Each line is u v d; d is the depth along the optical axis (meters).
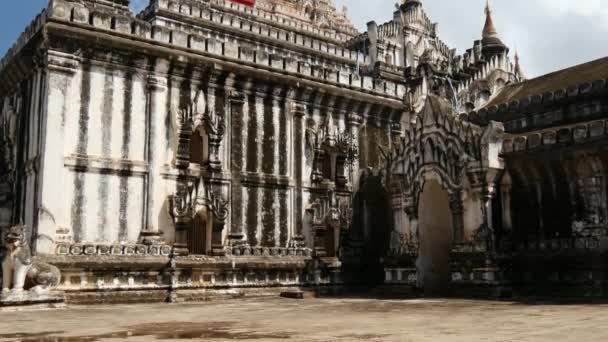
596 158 27.00
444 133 31.47
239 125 35.94
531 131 35.38
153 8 45.94
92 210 30.20
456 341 12.54
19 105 34.41
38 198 29.11
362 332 14.62
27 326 17.39
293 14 71.19
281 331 15.20
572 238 27.73
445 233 34.38
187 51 33.97
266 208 36.38
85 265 28.36
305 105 39.09
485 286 28.61
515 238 30.00
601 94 31.73
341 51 56.56
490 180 29.56
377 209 39.16
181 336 14.51
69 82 30.22
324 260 36.44
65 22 30.02
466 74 47.09
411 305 24.20
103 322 18.52
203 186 33.69
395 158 34.28
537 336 13.19
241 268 33.53
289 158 37.91
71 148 29.98
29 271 25.16
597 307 21.00
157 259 30.44
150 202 31.94
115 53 31.73
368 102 41.66
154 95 32.91
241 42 49.53
